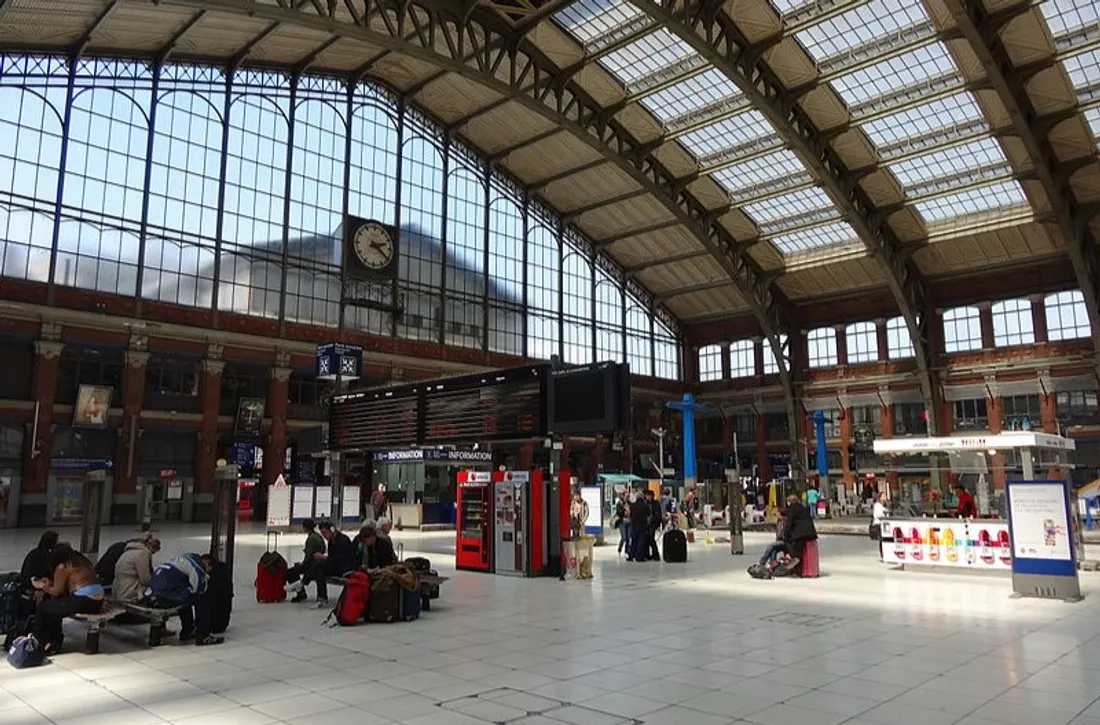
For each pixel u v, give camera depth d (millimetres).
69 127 32344
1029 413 43375
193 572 9344
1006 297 44281
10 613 9094
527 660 8273
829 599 12711
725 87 34906
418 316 43062
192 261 35469
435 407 20594
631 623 10531
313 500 28000
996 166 36125
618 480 37344
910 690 6953
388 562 12180
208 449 35469
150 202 34375
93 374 34312
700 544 25031
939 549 16453
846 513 44781
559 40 33562
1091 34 27516
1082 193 36562
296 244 38844
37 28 28906
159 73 34812
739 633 9766
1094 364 40969
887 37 29844
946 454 18172
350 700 6734
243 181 37312
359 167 41469
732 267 46906
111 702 6715
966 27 26766
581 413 16891
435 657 8453
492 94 39875
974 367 44750
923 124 34406
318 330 39031
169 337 34531
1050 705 6449
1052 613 11188
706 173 40906
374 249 41219
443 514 34438
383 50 37438
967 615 11047
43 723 6125
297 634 9836
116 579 9727
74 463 32312
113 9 27938
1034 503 12836
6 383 31625
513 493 16531
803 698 6703
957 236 41844
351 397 23547
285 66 38531
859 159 37344
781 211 43500
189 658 8461
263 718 6207
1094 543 23156
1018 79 29641
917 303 46562
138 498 34156
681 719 6121
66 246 32000
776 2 29406
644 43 33219
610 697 6785
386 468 36406
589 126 38500
